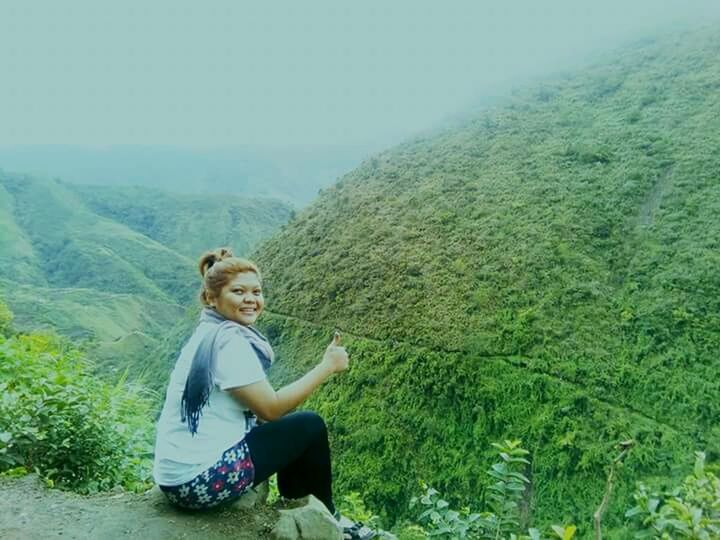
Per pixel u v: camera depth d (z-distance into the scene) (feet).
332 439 132.16
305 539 7.54
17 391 11.65
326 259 194.70
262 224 570.87
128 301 291.17
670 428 108.88
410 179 224.53
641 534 7.61
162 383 151.33
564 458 110.83
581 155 194.08
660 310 132.36
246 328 7.41
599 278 147.84
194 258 466.29
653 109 206.69
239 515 7.91
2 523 7.89
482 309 148.56
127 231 475.31
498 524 8.77
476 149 226.99
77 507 8.45
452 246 174.09
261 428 7.40
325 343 158.20
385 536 9.35
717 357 118.21
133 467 11.73
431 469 119.44
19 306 229.04
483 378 131.23
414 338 147.43
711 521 6.91
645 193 166.71
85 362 16.87
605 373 124.06
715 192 156.04
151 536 7.33
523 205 181.06
